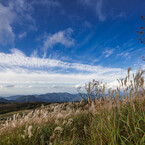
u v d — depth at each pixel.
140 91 2.82
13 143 3.75
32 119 5.86
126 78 2.77
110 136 2.60
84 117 5.14
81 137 3.86
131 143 2.49
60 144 3.48
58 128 3.70
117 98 2.82
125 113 3.45
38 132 4.43
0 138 4.06
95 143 2.83
